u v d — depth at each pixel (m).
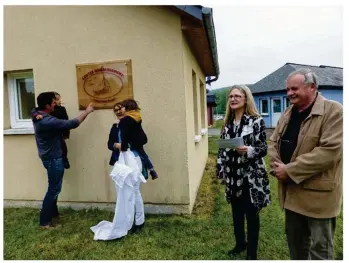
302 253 2.51
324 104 2.21
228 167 2.83
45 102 3.73
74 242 3.42
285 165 2.30
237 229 3.01
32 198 4.64
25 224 4.00
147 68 4.02
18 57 4.39
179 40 3.90
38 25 4.29
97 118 4.22
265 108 23.69
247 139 2.65
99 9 4.08
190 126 4.45
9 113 4.75
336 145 2.10
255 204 2.68
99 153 4.28
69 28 4.20
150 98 4.04
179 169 4.07
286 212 2.48
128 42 4.04
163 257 3.04
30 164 4.60
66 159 4.12
